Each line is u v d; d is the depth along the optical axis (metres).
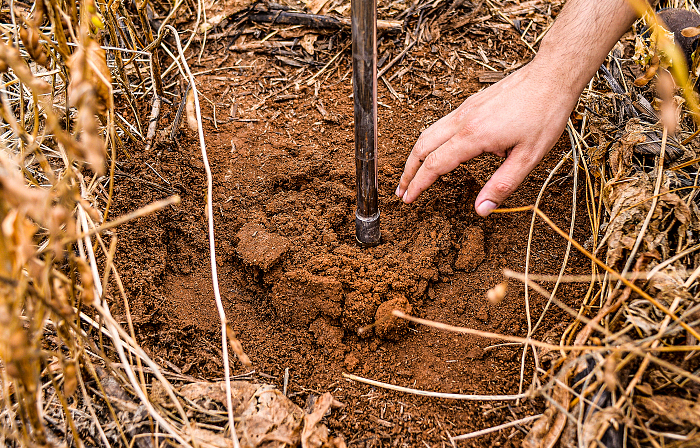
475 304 1.53
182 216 1.71
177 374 1.30
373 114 1.33
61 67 1.43
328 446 1.17
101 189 1.63
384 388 1.35
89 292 0.92
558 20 1.38
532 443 1.12
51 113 0.81
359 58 1.22
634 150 1.56
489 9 2.47
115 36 1.79
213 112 2.06
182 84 2.13
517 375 1.34
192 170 1.84
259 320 1.52
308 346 1.46
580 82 1.35
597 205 1.67
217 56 2.31
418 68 2.24
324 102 2.14
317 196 1.80
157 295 1.50
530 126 1.35
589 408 1.10
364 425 1.27
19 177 1.05
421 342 1.47
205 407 1.20
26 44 0.99
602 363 1.09
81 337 1.14
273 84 2.21
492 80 2.16
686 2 1.97
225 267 1.63
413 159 1.55
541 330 1.42
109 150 1.71
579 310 1.35
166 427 1.04
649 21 1.28
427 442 1.23
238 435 1.13
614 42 1.33
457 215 1.76
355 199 1.78
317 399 1.29
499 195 1.42
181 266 1.62
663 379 1.10
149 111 1.99
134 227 1.60
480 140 1.39
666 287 1.19
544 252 1.61
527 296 1.41
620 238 1.34
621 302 1.21
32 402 0.94
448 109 2.06
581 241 1.62
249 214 1.72
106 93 0.95
